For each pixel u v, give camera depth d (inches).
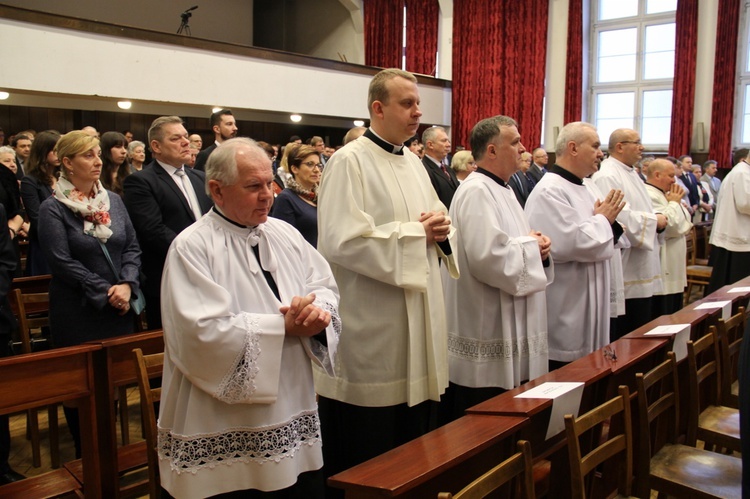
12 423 150.5
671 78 419.5
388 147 93.2
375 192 90.1
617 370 92.9
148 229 125.2
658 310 181.0
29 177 155.9
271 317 66.0
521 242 106.6
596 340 129.0
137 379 92.1
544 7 442.6
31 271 158.2
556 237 125.7
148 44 312.8
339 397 91.9
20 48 269.9
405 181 93.1
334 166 90.8
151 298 129.3
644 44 429.7
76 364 91.4
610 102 446.0
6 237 106.2
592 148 130.0
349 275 91.1
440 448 66.4
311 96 391.2
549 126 456.4
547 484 93.3
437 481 69.2
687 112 398.3
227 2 580.1
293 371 70.1
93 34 292.2
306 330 67.0
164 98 321.1
